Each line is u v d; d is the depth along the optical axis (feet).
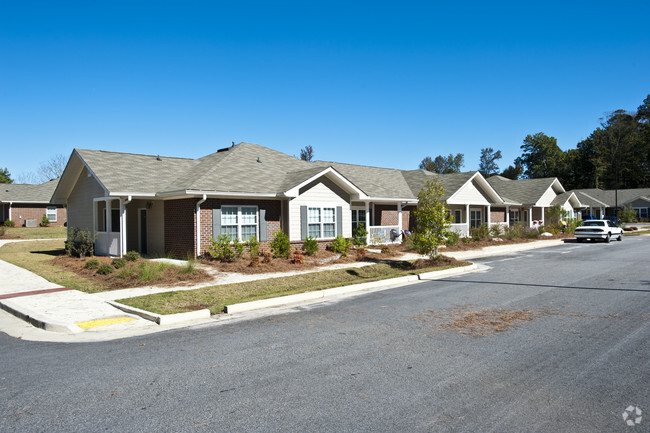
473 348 21.03
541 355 19.79
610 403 14.66
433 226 56.80
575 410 14.17
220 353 20.81
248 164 69.31
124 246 55.47
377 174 95.55
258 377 17.53
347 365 18.84
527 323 25.77
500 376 17.26
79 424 13.55
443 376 17.35
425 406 14.61
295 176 67.10
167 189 57.88
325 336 23.59
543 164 296.10
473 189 99.66
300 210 65.46
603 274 46.65
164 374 18.02
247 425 13.38
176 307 31.45
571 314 27.94
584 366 18.25
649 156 273.13
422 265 54.85
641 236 118.52
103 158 62.85
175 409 14.60
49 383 17.11
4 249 79.77
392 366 18.62
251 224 60.70
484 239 91.71
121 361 19.84
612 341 21.77
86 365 19.31
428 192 57.47
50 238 105.09
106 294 36.04
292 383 16.81
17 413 14.38
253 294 37.27
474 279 44.96
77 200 71.61
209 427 13.28
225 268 49.03
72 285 40.78
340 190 71.41
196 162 73.87
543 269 52.16
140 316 29.09
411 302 33.04
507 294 35.63
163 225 61.21
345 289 38.70
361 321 27.02
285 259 56.49
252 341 22.84
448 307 30.81
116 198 56.75
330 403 14.93
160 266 45.78
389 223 87.40
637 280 42.01
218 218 57.11
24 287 39.75
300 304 33.17
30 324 27.73
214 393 15.94
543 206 129.70
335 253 63.82
